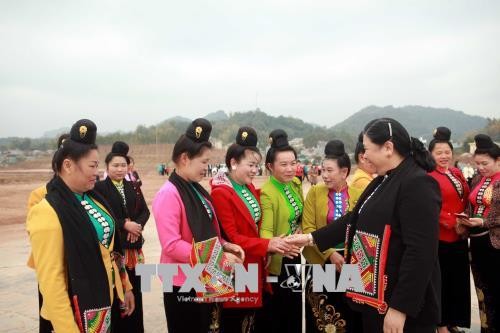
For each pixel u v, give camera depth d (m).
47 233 2.33
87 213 2.56
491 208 4.11
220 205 3.42
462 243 4.41
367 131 2.72
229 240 3.40
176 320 2.93
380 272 2.54
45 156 105.25
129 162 4.96
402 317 2.38
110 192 4.54
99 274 2.49
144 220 4.83
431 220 2.39
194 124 3.01
